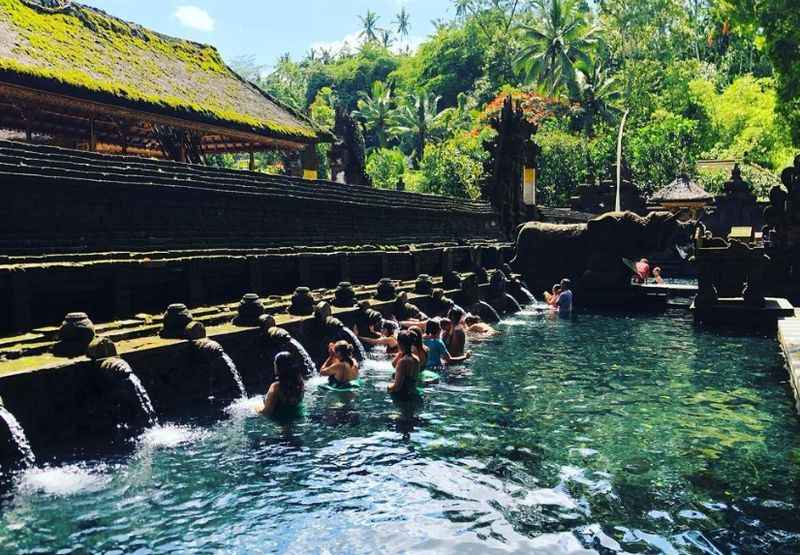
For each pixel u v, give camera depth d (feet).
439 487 18.15
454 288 53.57
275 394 24.62
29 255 26.43
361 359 34.24
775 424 24.34
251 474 18.85
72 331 21.21
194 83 66.03
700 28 224.12
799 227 58.49
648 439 22.56
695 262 51.26
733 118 176.55
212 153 85.35
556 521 16.05
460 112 200.75
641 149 143.95
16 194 26.73
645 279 80.12
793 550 14.53
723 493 17.78
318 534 15.25
